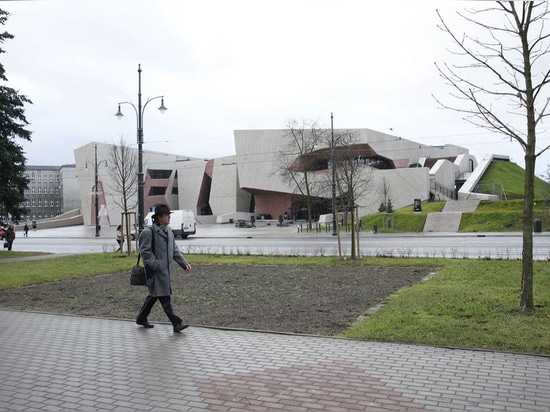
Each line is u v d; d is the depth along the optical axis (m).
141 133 24.23
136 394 4.59
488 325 6.54
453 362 5.27
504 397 4.28
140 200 23.86
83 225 76.12
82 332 7.16
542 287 9.05
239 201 67.00
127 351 6.09
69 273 14.91
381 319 7.17
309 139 56.09
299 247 23.64
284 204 63.03
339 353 5.74
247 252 19.70
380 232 36.41
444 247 21.11
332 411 4.08
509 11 7.14
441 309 7.53
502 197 47.16
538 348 5.59
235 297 9.98
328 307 8.62
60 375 5.21
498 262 13.26
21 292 11.69
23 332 7.23
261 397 4.43
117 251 22.31
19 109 27.28
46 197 121.38
